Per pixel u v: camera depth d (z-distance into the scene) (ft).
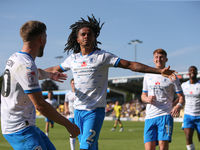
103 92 12.34
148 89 17.30
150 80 17.20
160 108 16.52
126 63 11.51
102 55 12.10
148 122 16.70
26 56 8.34
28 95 8.02
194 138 36.73
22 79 8.01
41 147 8.31
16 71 8.10
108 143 29.96
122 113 114.52
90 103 12.18
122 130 50.19
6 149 23.76
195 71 22.13
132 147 26.50
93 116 12.01
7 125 8.32
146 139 16.62
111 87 142.61
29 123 8.45
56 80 11.10
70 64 12.96
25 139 8.24
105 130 52.03
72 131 8.35
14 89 8.21
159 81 16.88
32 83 7.98
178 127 62.28
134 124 74.43
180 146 27.58
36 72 8.18
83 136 11.84
